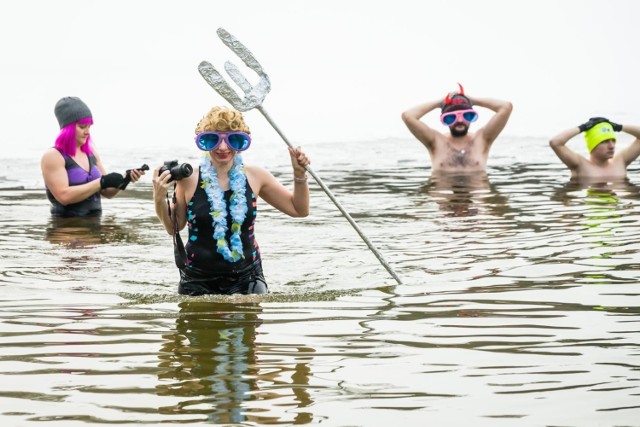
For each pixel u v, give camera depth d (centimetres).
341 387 505
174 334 608
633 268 767
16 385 511
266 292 734
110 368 538
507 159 1577
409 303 683
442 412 469
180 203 755
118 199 1230
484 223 1002
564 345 572
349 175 1417
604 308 651
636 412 466
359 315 651
